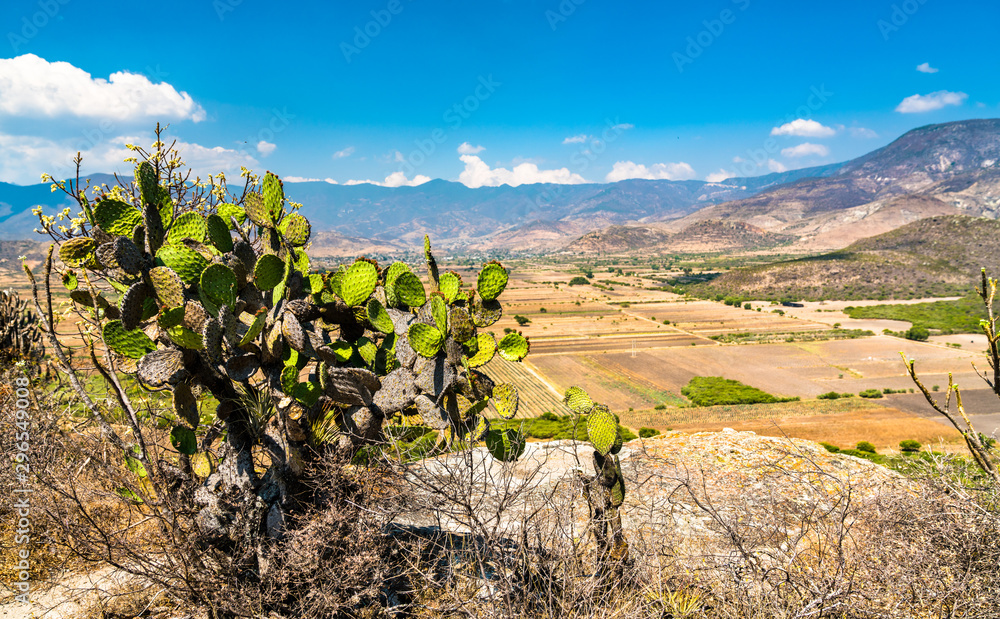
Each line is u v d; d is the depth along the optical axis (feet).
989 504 8.25
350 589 8.32
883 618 7.51
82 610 8.61
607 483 9.59
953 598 7.82
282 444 8.68
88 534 8.07
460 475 8.55
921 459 9.70
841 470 14.39
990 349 6.81
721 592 8.45
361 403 9.09
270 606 8.14
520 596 7.75
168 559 8.00
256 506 8.47
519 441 9.98
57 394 11.09
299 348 8.88
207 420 9.84
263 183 10.27
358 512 8.21
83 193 8.94
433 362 9.53
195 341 8.38
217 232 9.62
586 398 10.14
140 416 9.56
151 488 9.75
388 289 11.19
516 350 9.73
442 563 9.59
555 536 8.37
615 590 8.23
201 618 8.08
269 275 9.24
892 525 8.70
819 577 8.07
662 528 10.57
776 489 11.91
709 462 15.71
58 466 9.12
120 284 9.37
